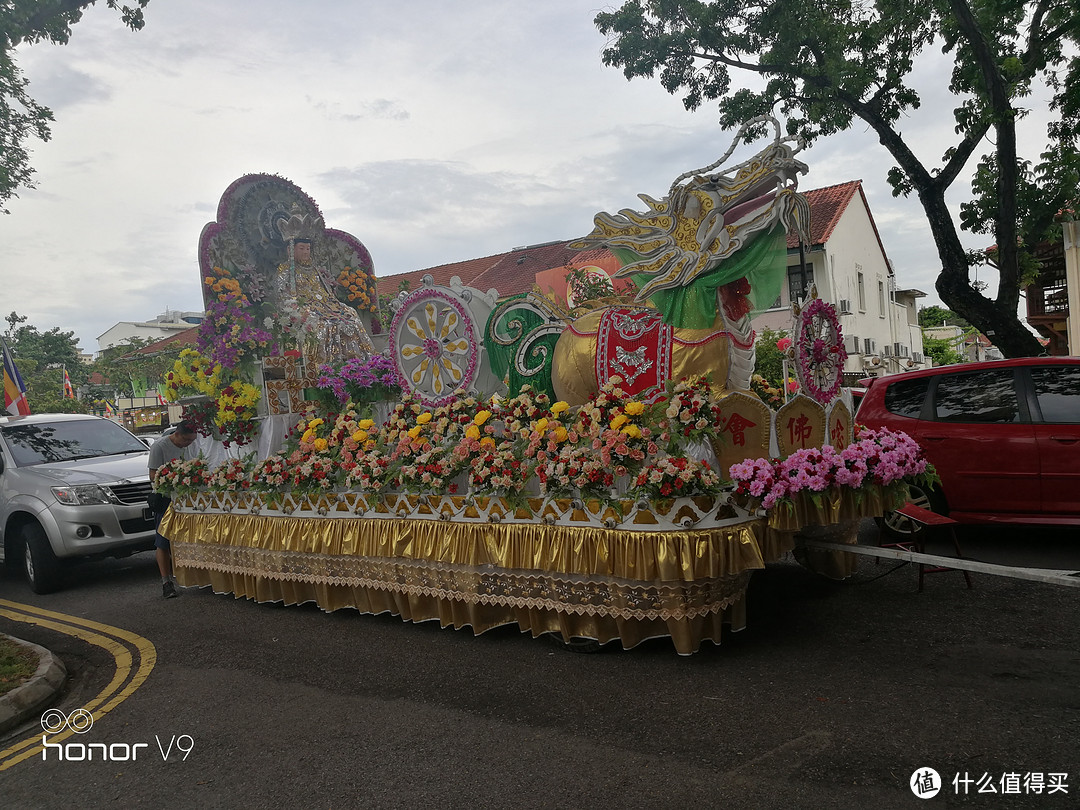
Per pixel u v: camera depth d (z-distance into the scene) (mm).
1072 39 11719
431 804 3277
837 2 12328
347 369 7098
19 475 8578
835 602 5539
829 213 20062
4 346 11453
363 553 5871
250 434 7027
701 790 3182
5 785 3846
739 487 4449
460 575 5312
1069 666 4145
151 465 7535
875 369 19812
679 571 4383
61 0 9188
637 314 5434
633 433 4480
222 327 7203
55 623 6918
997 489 6730
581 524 4723
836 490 4633
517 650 5055
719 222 5004
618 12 12953
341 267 8828
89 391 33438
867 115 12750
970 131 12102
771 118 4898
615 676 4457
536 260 22906
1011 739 3385
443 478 5281
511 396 6227
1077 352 13547
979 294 12414
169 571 7523
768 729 3654
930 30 12352
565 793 3260
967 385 7094
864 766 3252
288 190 8273
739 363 5207
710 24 12367
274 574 6531
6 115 9609
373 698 4500
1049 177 12547
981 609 5199
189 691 4895
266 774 3689
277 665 5230
